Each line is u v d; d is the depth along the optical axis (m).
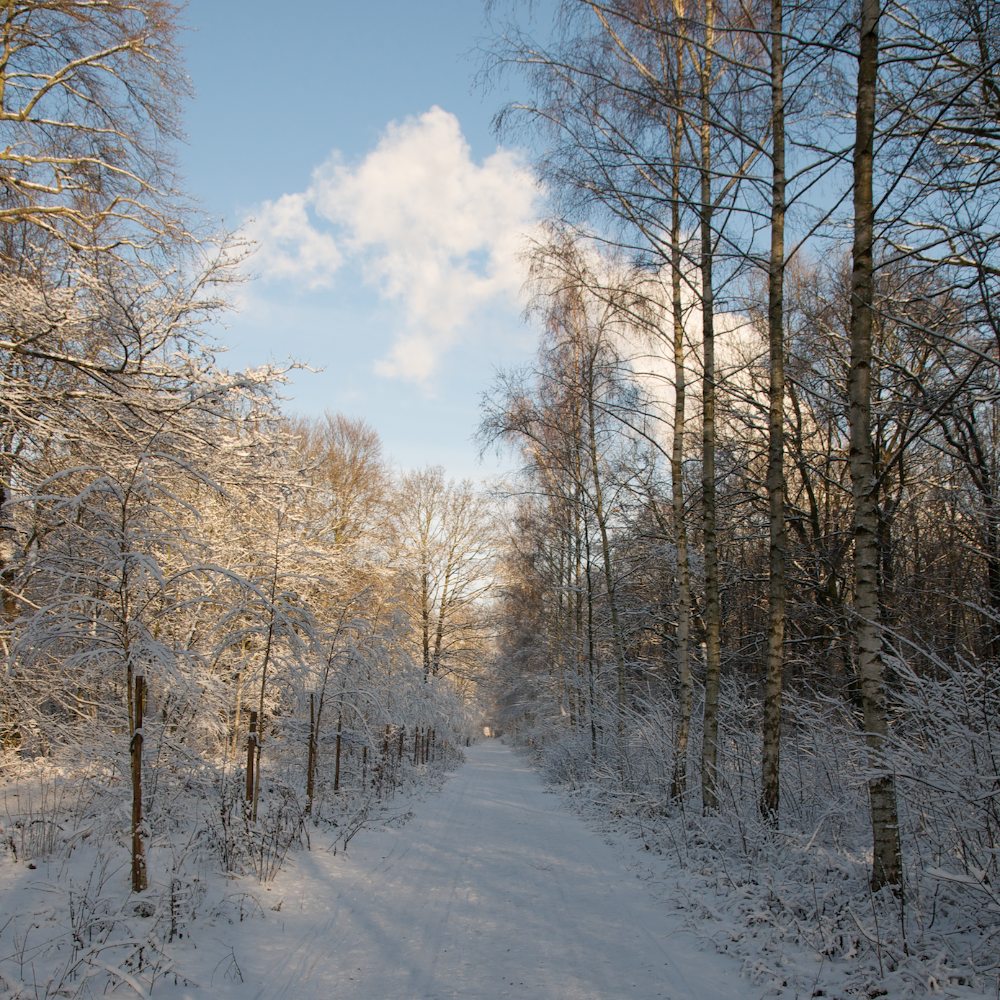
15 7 9.78
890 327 11.92
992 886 4.80
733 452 14.67
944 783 5.28
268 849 7.18
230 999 4.15
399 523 30.91
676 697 16.17
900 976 4.34
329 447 26.14
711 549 10.25
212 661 7.75
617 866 8.12
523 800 15.73
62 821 6.82
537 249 11.70
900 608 12.03
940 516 13.16
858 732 6.86
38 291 8.29
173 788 7.71
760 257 8.90
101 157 11.11
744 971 4.70
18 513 8.62
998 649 10.36
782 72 8.02
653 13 9.09
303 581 9.84
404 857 8.38
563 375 14.46
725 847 8.05
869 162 6.12
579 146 8.87
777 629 8.38
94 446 8.45
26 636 5.28
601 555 20.03
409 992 4.33
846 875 6.13
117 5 10.05
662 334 11.23
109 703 8.20
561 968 4.78
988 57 6.59
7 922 4.62
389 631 13.68
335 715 13.21
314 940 5.26
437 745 28.69
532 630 30.08
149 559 5.30
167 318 9.16
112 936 4.68
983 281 7.47
